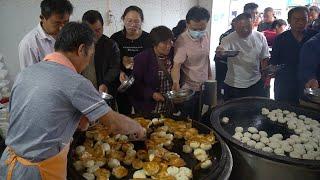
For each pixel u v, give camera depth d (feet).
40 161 3.47
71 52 3.52
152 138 5.50
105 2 12.79
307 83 7.23
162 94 6.92
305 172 4.73
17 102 3.47
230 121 6.97
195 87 7.55
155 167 4.52
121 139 5.52
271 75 8.95
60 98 3.29
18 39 10.41
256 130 6.46
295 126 6.72
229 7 17.85
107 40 7.57
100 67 7.51
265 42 9.07
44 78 3.34
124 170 4.60
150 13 15.01
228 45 8.77
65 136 3.52
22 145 3.49
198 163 4.81
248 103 7.63
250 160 5.16
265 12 15.55
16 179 3.56
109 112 3.60
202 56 7.57
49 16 5.26
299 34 8.48
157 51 6.78
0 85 9.75
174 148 5.43
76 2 11.69
